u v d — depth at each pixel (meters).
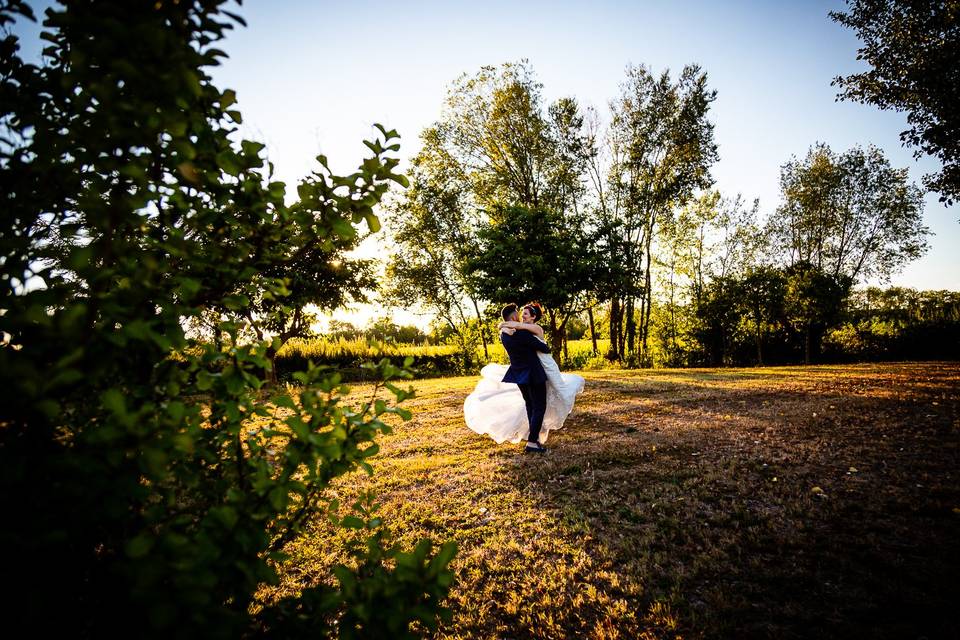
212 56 1.18
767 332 25.56
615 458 5.29
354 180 1.38
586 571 2.98
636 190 25.69
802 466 4.64
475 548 3.36
